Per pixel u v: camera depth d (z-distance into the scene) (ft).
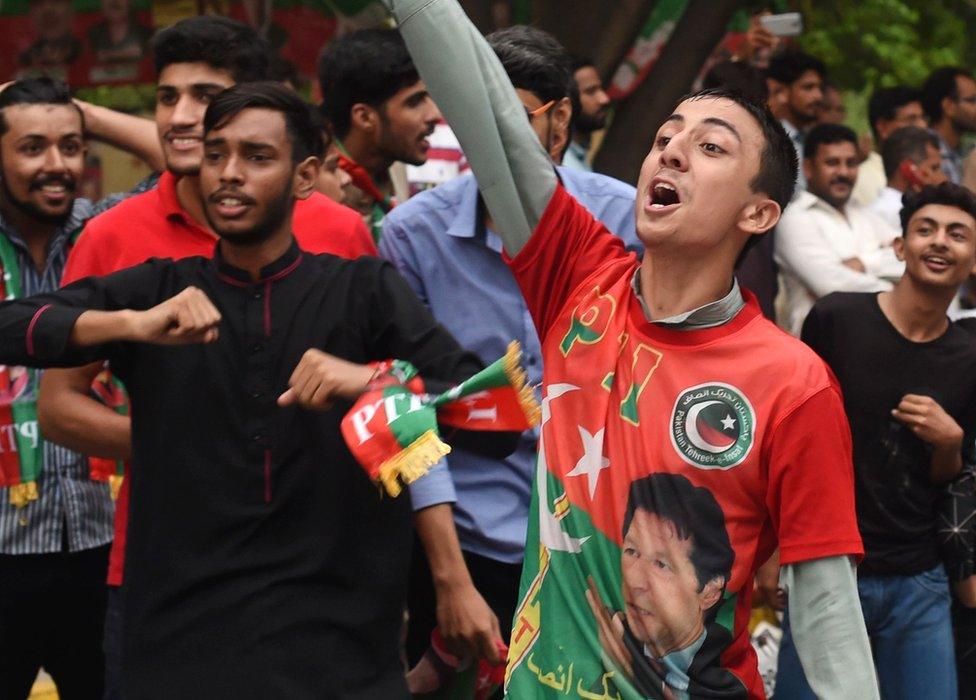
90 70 61.98
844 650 18.71
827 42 74.84
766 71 54.75
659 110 47.88
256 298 22.27
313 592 21.71
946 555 32.55
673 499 18.69
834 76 76.13
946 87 60.64
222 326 22.07
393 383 19.77
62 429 25.14
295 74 61.26
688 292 19.17
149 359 21.89
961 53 77.97
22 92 30.60
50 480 30.25
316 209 27.30
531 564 19.79
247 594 21.52
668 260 19.17
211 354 21.88
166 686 21.63
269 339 22.07
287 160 22.44
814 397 18.60
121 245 26.40
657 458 18.78
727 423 18.69
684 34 47.93
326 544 21.72
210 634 21.56
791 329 44.47
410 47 20.35
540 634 19.31
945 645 32.76
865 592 32.50
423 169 40.73
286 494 21.65
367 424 19.48
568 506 19.16
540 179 20.45
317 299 22.41
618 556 18.84
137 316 20.65
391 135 33.01
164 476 21.81
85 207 32.12
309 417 21.70
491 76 20.48
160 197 26.68
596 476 19.02
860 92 76.84
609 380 19.15
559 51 29.89
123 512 26.71
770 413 18.62
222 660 21.49
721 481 18.67
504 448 22.26
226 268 22.43
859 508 32.40
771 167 19.20
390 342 22.56
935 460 32.12
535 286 20.63
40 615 30.66
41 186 30.50
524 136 20.48
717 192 18.93
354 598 21.93
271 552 21.68
